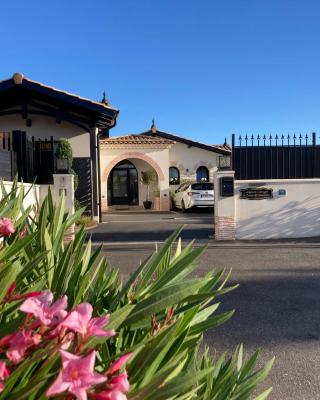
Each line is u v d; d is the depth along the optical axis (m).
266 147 10.44
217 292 1.37
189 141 24.84
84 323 0.88
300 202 10.34
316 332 4.27
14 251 1.50
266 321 4.60
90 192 14.91
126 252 8.90
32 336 0.91
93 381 0.78
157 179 24.38
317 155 10.40
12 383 0.89
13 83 14.09
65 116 15.02
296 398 3.06
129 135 24.14
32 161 10.45
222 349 3.90
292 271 6.93
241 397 1.71
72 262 1.82
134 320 1.26
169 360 1.23
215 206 10.27
